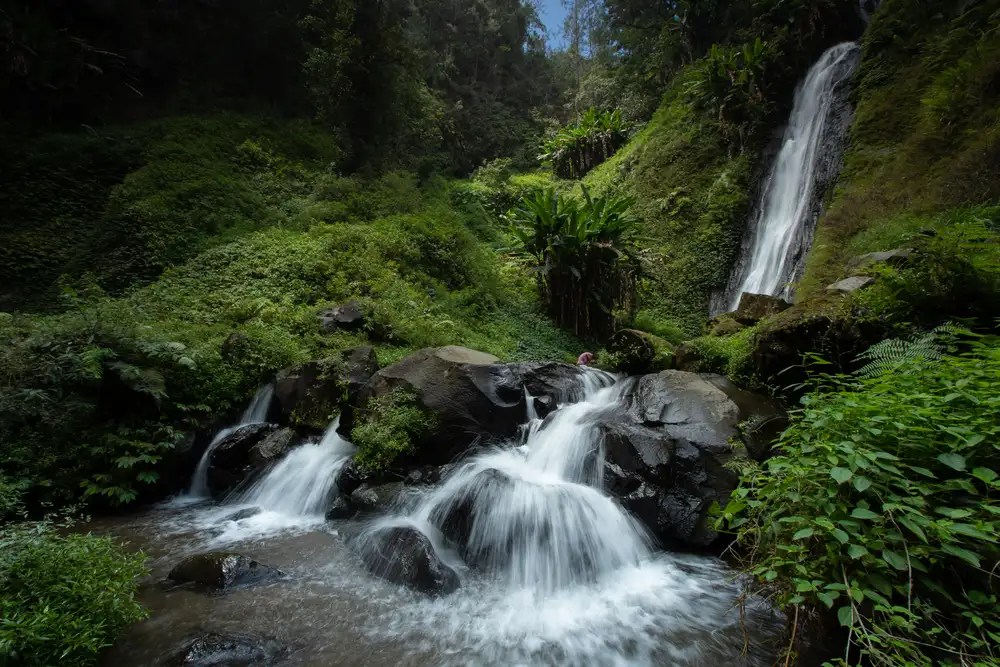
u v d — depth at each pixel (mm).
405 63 16531
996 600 2018
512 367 6785
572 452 5180
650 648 3098
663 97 19703
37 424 5633
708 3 18594
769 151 14758
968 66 9820
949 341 3537
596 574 3943
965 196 8062
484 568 4156
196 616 3379
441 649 3100
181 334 7461
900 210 9125
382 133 16516
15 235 10742
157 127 13945
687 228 14906
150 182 11758
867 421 2449
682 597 3695
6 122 12633
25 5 13227
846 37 15180
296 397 6797
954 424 2393
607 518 4293
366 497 5113
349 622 3377
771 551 2561
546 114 28469
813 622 2684
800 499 2357
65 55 13484
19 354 5738
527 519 4223
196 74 16344
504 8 30156
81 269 10266
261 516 5473
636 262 11477
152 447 5918
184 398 6641
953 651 1926
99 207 11992
